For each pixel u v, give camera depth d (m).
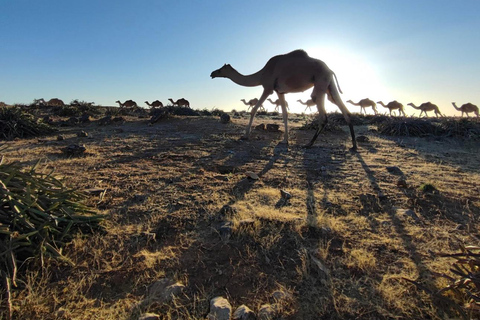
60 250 2.73
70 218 3.12
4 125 9.85
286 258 2.81
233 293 2.38
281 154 7.26
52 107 21.16
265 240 3.05
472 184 4.95
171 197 4.24
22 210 2.69
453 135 10.77
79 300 2.28
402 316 2.12
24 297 2.23
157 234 3.24
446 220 3.62
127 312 2.17
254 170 5.77
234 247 2.96
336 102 7.96
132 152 7.22
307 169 5.88
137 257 2.80
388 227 3.41
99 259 2.76
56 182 3.46
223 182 4.96
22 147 7.83
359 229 3.37
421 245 3.03
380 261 2.76
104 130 11.34
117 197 4.24
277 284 2.46
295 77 7.67
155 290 2.39
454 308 2.12
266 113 24.31
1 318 2.00
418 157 7.25
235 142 8.65
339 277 2.54
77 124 13.41
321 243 3.03
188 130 10.92
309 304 2.24
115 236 3.16
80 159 6.38
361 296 2.31
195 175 5.32
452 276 2.50
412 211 3.79
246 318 2.09
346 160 6.77
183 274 2.58
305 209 3.87
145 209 3.82
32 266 2.55
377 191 4.57
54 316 2.10
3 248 2.38
